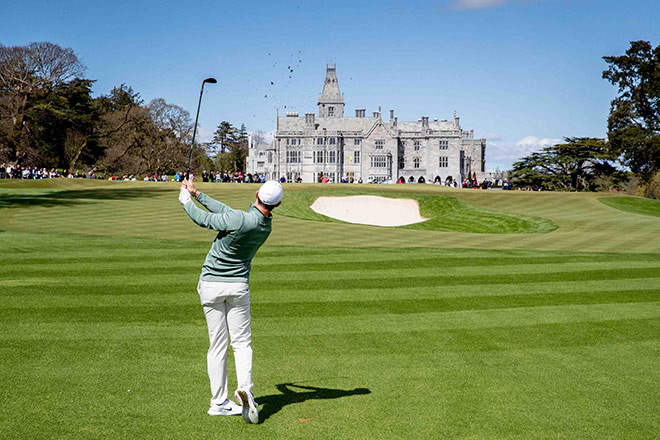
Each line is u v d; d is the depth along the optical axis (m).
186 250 15.88
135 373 6.73
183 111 97.81
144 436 5.14
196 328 8.65
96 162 96.62
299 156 130.12
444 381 6.71
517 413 5.81
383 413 5.77
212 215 5.38
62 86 83.00
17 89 75.75
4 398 5.89
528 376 6.92
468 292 11.48
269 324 9.02
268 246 17.41
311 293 11.12
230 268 5.54
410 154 134.88
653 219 37.81
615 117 77.31
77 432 5.18
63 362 7.04
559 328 9.09
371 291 11.40
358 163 131.12
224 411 5.68
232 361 7.37
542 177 98.44
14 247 15.66
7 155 77.19
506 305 10.51
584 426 5.53
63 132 90.50
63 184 53.19
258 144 179.25
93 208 31.55
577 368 7.25
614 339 8.55
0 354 7.25
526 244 21.19
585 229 32.34
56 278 11.81
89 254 14.80
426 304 10.48
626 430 5.46
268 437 5.20
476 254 16.34
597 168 99.62
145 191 44.78
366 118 135.12
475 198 50.69
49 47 76.06
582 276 13.25
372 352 7.76
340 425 5.48
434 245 20.20
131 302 10.08
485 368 7.20
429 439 5.21
